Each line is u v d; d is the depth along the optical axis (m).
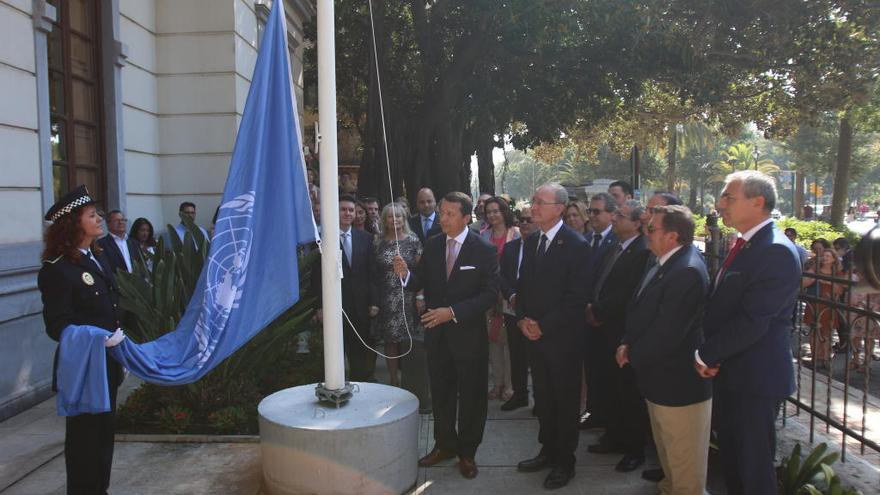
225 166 9.89
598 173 57.88
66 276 3.51
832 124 38.78
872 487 3.89
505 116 18.16
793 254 3.26
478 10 15.22
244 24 10.35
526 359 5.89
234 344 3.95
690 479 3.64
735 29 15.62
